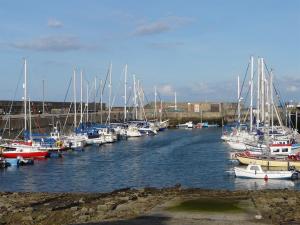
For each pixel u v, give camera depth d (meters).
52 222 30.30
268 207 32.44
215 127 179.75
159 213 30.61
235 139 94.94
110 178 58.81
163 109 194.38
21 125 104.94
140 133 132.12
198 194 39.19
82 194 42.16
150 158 79.31
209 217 29.31
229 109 191.12
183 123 184.50
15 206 36.00
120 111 165.38
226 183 53.22
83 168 67.19
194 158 78.38
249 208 31.97
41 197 40.53
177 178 58.16
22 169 65.69
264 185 51.25
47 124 115.81
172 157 80.50
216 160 75.00
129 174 61.97
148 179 57.88
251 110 99.12
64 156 81.25
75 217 31.03
